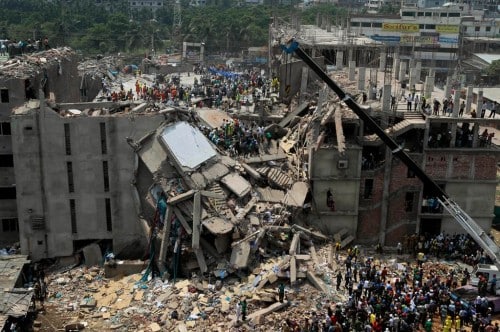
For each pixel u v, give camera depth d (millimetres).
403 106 59562
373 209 56875
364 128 56250
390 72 75000
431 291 45562
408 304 43156
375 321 40594
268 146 62312
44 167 52312
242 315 42719
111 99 74062
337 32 98375
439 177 55688
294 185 56344
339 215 56250
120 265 52219
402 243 57469
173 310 44906
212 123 63156
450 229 56906
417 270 48781
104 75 97562
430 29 161875
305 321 41312
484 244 42469
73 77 74812
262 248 50375
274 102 73938
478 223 56750
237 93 80438
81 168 52844
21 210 52969
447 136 55844
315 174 55281
